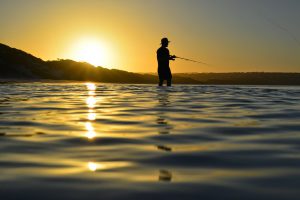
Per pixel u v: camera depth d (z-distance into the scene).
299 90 18.98
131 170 3.32
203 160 3.69
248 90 18.45
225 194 2.68
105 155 3.91
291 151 4.09
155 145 4.44
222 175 3.16
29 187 2.82
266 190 2.76
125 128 5.77
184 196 2.64
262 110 8.51
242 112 8.08
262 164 3.53
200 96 13.20
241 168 3.39
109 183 2.93
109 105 9.68
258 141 4.70
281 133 5.31
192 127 5.87
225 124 6.20
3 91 16.56
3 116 7.25
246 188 2.80
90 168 3.38
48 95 13.76
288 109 8.74
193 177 3.10
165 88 20.50
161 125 6.09
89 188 2.81
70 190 2.76
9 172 3.24
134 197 2.62
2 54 53.28
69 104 9.94
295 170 3.31
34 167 3.41
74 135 5.11
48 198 2.60
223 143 4.57
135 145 4.44
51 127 5.87
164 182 2.96
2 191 2.74
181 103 10.27
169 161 3.65
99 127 5.88
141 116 7.32
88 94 14.49
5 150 4.14
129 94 14.48
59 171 3.28
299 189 2.77
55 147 4.31
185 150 4.16
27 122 6.41
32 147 4.31
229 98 12.26
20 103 10.12
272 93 15.59
